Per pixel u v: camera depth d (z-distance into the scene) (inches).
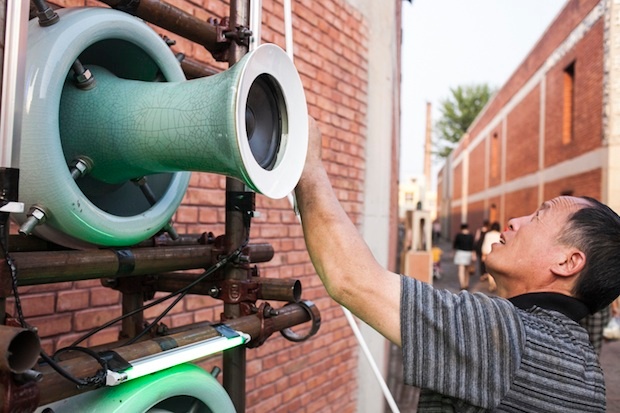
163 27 44.8
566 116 492.4
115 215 42.4
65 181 34.8
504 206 767.7
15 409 28.7
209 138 35.3
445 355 43.9
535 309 49.9
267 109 41.5
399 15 207.6
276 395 117.4
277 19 113.8
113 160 39.6
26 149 33.5
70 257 36.6
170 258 43.6
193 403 40.8
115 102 39.2
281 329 49.6
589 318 99.6
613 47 378.9
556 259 51.5
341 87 141.8
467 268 504.1
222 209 100.5
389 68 174.7
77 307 74.8
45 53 34.4
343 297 46.9
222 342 41.1
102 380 32.6
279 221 119.1
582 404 45.3
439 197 1800.0
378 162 166.6
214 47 48.9
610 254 50.3
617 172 377.7
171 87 38.5
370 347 167.5
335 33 138.6
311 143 50.5
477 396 43.4
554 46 521.0
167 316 89.7
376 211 165.5
